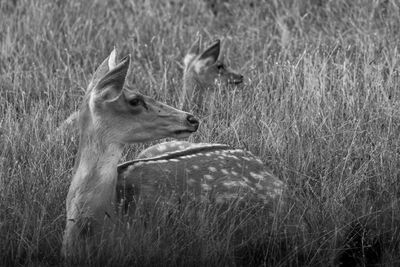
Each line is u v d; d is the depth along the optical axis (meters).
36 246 10.29
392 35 17.45
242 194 10.84
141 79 16.64
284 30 18.05
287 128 12.88
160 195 10.48
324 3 19.75
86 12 19.56
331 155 12.29
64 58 17.67
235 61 17.84
